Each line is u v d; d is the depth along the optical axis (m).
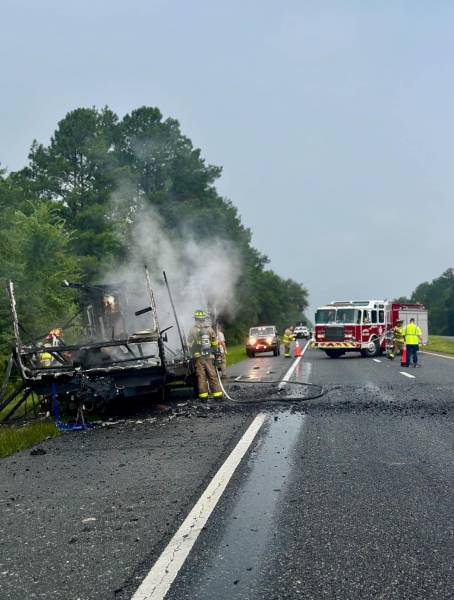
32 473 7.57
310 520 5.15
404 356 24.23
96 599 3.83
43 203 34.31
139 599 3.79
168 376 13.42
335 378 19.25
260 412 11.84
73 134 59.19
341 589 3.83
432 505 5.45
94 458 8.26
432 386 15.81
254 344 38.81
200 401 13.95
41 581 4.16
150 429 10.54
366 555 4.35
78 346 12.56
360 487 6.12
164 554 4.50
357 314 33.44
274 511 5.43
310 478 6.55
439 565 4.13
